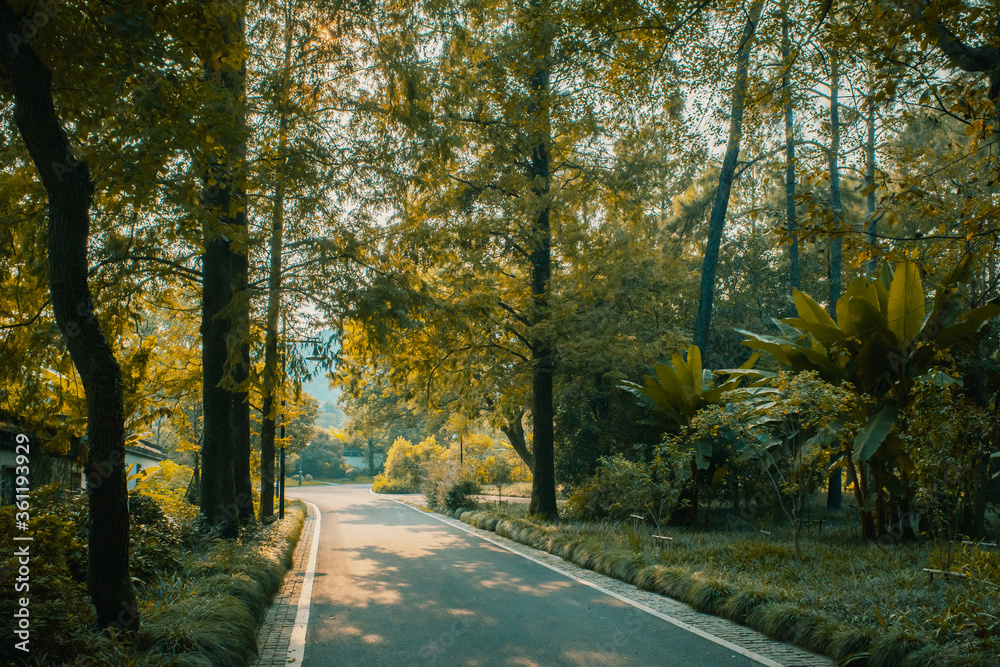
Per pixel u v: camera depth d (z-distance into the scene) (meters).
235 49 7.59
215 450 13.29
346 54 13.20
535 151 20.27
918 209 7.92
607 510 19.88
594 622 8.46
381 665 6.70
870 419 12.21
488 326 20.17
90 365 6.00
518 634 7.87
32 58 5.63
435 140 14.38
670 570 10.42
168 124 7.66
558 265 23.00
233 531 13.18
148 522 11.66
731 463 19.22
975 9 6.20
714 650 7.14
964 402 9.87
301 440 39.00
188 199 9.53
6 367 12.20
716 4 9.23
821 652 6.99
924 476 9.77
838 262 22.56
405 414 35.03
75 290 5.91
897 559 10.48
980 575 8.07
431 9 13.88
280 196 12.88
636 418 22.70
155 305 15.33
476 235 18.94
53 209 5.89
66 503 9.71
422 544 17.44
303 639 7.71
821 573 9.80
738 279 30.83
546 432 21.55
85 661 5.04
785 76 9.75
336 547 16.83
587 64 10.80
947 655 5.75
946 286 11.32
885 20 6.68
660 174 20.00
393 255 14.73
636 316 22.42
